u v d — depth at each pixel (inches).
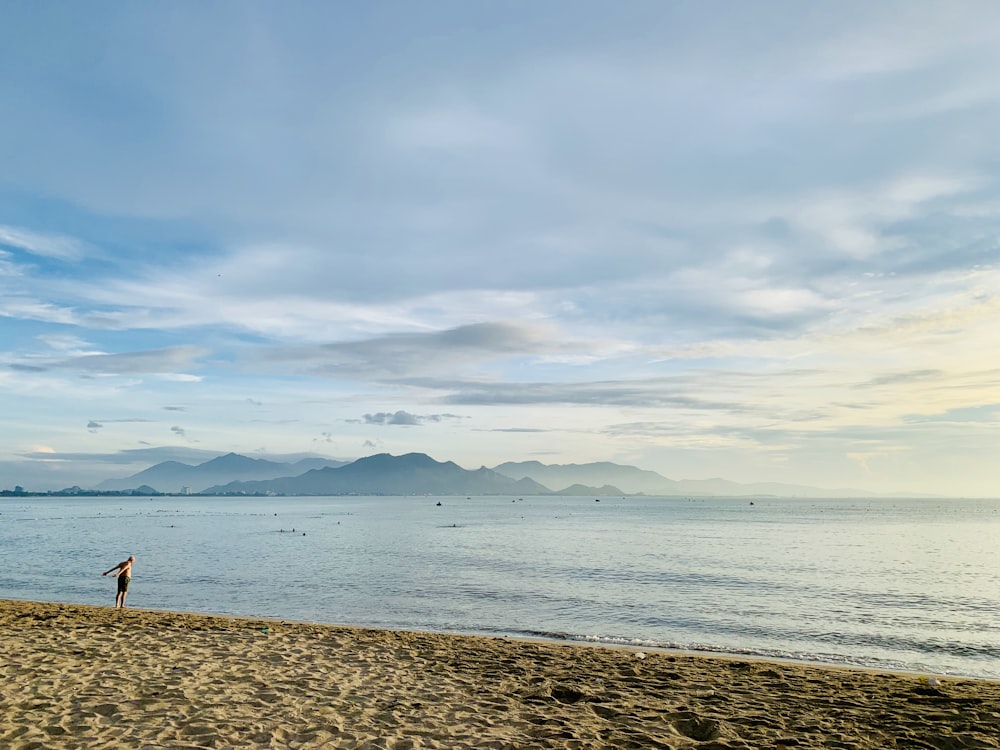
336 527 3417.8
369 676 455.5
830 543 2295.8
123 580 840.9
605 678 477.1
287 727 328.2
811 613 914.1
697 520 4439.0
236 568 1454.2
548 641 716.7
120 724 323.6
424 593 1080.8
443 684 441.7
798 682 475.2
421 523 3902.6
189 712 347.6
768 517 5068.9
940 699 422.0
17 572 1379.2
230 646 539.5
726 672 507.8
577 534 2787.9
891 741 334.0
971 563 1604.3
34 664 454.3
